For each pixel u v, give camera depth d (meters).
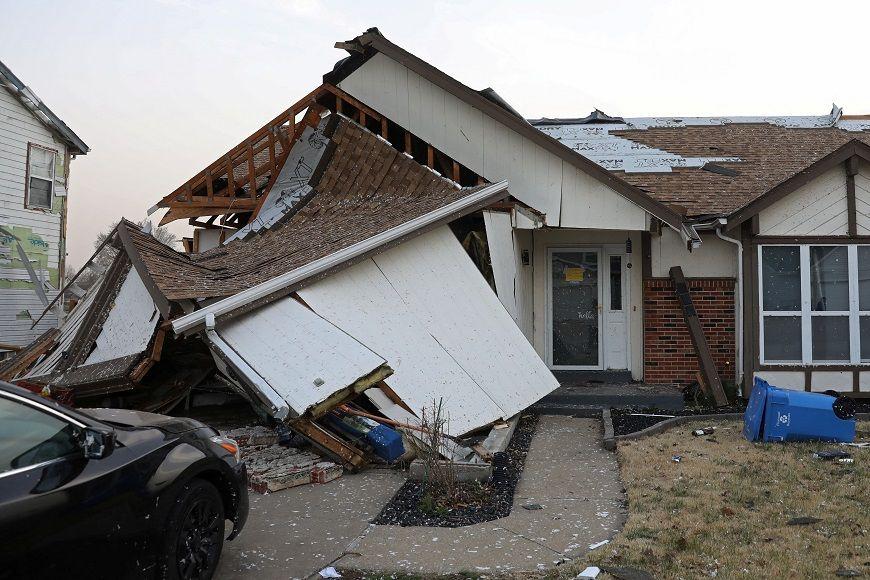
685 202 13.05
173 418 5.06
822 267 11.77
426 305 9.59
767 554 4.99
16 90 18.92
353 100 12.75
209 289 8.99
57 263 20.66
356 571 4.91
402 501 6.46
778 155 14.88
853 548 5.08
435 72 12.06
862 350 11.64
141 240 10.28
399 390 8.44
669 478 7.07
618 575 4.67
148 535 4.12
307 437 7.46
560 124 17.41
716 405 11.40
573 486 7.04
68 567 3.67
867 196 11.60
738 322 11.98
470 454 7.48
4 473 3.57
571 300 13.05
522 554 5.20
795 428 8.48
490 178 12.09
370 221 10.91
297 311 8.54
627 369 12.83
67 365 10.05
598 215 11.70
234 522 5.02
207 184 13.63
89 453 3.93
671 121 16.91
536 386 9.86
